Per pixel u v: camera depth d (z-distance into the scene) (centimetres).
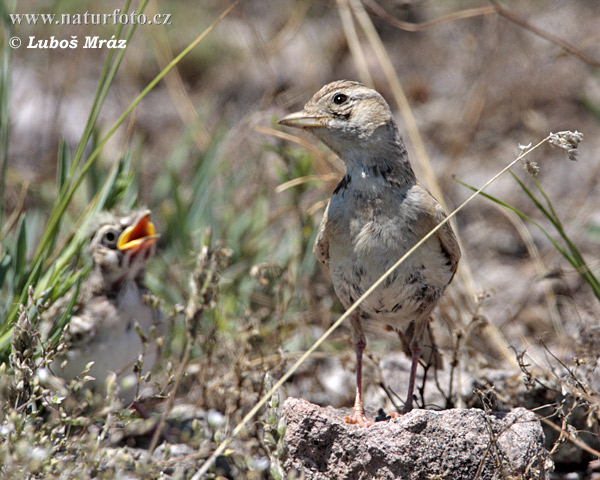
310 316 1212
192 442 743
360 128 847
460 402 928
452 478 734
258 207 1356
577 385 824
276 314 1182
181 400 1046
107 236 974
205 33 950
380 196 836
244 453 786
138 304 982
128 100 1781
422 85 1814
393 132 850
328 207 868
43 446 696
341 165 1334
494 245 1465
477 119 1645
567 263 1370
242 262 1273
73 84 1706
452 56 1892
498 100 1714
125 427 839
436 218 834
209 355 960
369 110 848
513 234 1470
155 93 1841
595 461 876
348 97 858
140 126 1719
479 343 1104
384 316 880
